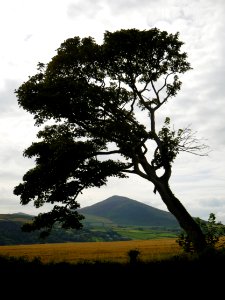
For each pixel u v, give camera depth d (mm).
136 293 12023
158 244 86312
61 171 21500
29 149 23141
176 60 24422
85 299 11820
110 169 22125
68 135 24844
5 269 12391
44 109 22359
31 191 21672
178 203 22688
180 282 12320
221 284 12453
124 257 40344
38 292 11898
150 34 22844
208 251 14000
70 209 22000
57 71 23984
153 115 25234
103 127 23938
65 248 78000
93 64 23953
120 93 24891
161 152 23156
